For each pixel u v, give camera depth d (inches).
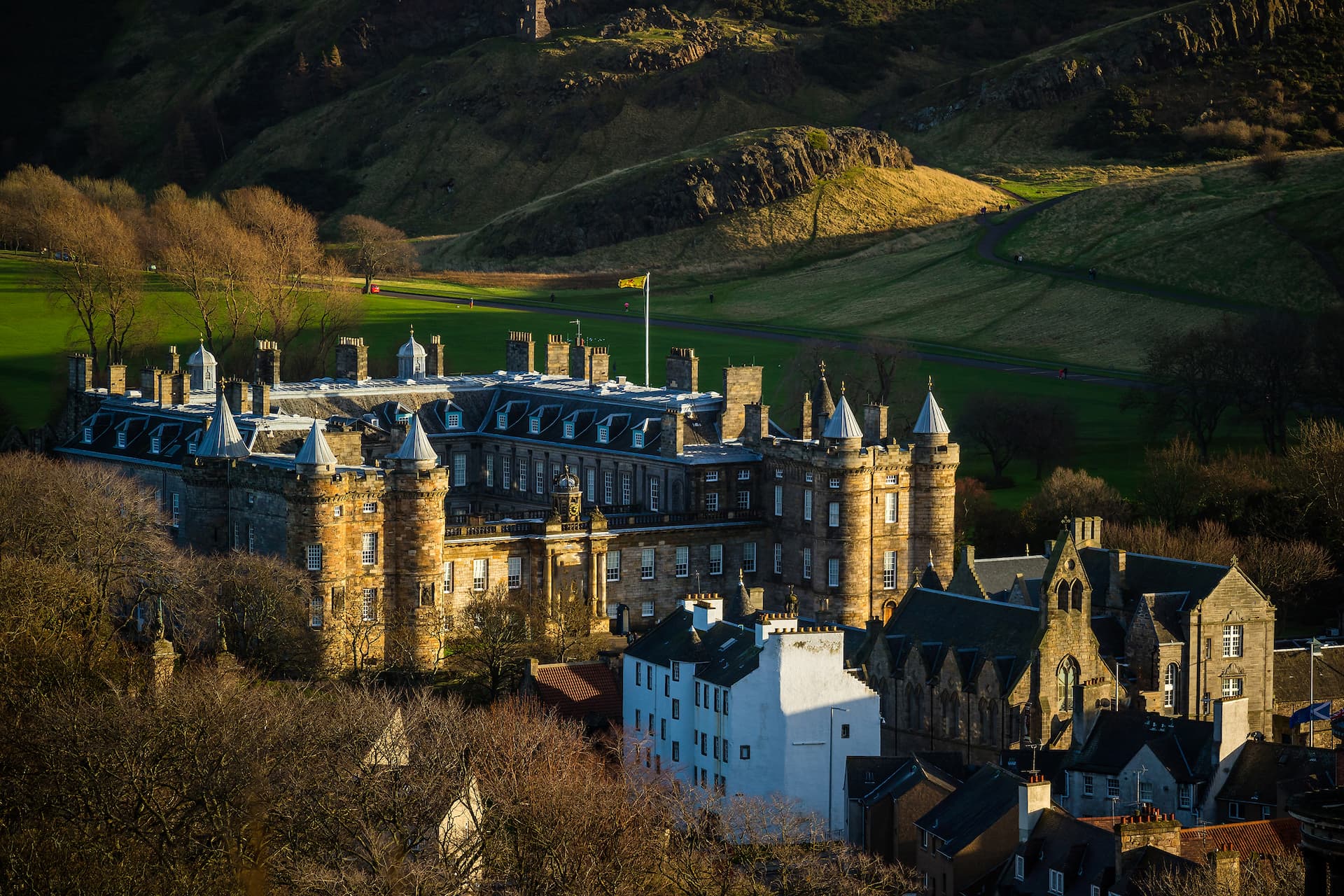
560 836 6461.6
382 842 6250.0
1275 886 6048.2
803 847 7529.5
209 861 6181.1
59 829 6402.6
